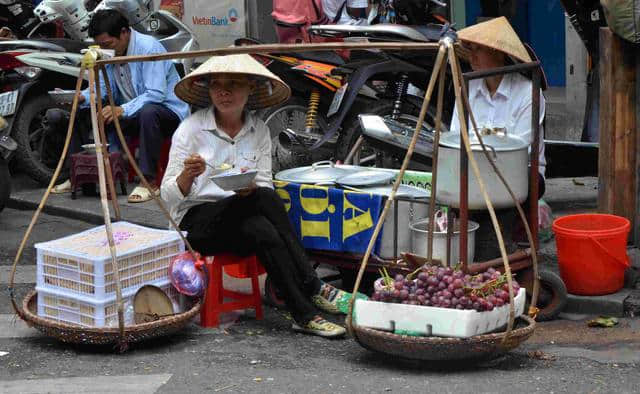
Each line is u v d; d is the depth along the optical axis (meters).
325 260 5.29
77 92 4.63
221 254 4.99
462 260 4.69
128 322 4.61
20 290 5.71
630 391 4.00
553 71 10.52
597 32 7.02
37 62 7.78
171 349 4.62
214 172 5.02
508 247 5.13
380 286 4.39
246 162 5.12
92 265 4.52
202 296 4.83
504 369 4.32
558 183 7.86
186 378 4.20
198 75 4.87
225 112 4.98
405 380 4.15
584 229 5.32
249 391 4.04
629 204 5.85
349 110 7.43
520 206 4.78
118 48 7.13
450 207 4.81
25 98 7.91
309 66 7.16
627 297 5.14
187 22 10.74
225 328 4.97
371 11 8.16
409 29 7.30
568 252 5.14
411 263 4.77
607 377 4.18
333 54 7.45
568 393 3.98
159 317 4.67
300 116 7.54
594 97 7.13
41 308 4.75
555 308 5.04
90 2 9.09
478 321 4.12
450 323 4.11
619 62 5.69
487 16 9.85
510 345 4.17
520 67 4.81
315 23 8.75
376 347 4.24
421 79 7.47
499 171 4.57
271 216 4.93
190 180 4.89
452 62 4.20
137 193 7.41
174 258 4.84
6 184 7.26
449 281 4.22
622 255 5.13
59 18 8.38
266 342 4.75
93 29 7.09
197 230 4.95
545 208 6.10
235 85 4.95
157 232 4.89
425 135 6.07
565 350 4.61
